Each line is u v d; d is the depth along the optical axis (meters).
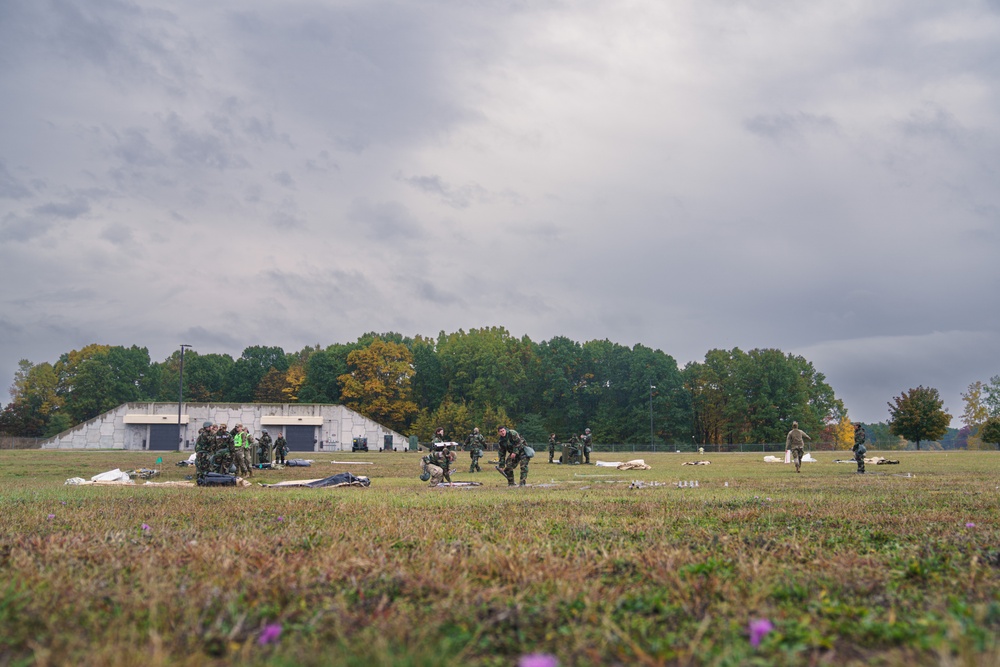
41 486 21.00
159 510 12.09
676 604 4.59
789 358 125.88
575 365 121.88
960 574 5.45
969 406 122.75
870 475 25.39
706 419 115.62
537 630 4.13
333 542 7.25
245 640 3.89
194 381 133.62
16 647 3.76
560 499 14.63
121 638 3.79
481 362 121.06
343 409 91.38
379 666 3.37
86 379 117.06
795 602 4.77
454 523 9.60
